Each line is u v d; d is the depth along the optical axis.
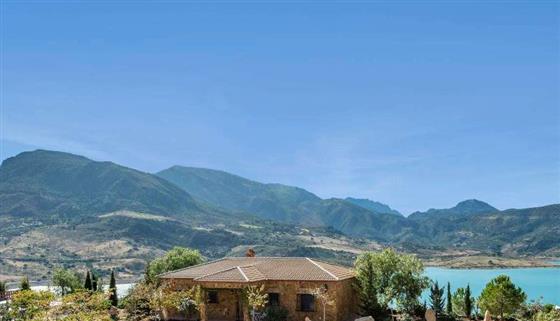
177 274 58.34
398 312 55.78
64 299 33.56
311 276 52.72
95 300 35.56
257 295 49.69
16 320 32.50
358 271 57.09
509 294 50.00
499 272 199.50
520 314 53.38
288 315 52.16
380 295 55.12
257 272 54.69
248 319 50.47
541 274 188.38
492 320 51.62
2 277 169.38
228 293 54.38
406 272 54.81
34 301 32.72
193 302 53.16
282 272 54.75
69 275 80.81
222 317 54.25
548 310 52.91
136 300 57.53
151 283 60.50
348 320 53.12
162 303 53.47
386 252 56.91
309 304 52.22
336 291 51.56
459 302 56.25
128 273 191.38
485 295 51.69
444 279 167.38
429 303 61.25
